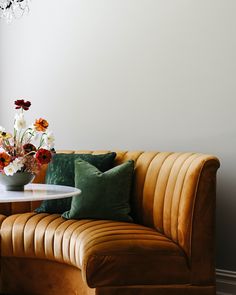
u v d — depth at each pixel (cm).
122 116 371
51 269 297
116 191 308
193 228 253
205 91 328
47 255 294
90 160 337
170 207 273
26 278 308
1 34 434
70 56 398
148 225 301
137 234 262
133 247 246
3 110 434
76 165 325
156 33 351
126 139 369
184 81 337
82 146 394
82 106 392
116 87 373
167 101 346
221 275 319
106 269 241
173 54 343
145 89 357
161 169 299
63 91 402
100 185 308
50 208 334
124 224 291
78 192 264
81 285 272
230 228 317
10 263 313
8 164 254
